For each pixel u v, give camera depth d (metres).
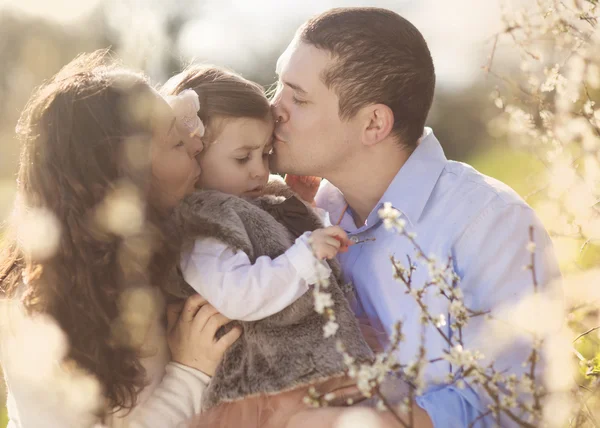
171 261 2.01
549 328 1.96
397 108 2.31
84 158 1.91
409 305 2.18
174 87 2.40
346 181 2.41
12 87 4.86
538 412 1.53
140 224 1.95
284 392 2.02
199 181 2.34
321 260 2.09
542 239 2.19
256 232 2.12
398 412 1.95
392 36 2.31
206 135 2.29
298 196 2.52
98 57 2.22
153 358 2.07
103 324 1.92
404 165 2.32
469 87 5.11
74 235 1.91
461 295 1.63
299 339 2.03
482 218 2.19
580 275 2.10
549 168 2.15
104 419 1.94
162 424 2.00
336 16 2.36
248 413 2.03
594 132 2.02
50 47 4.79
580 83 2.04
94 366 1.92
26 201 1.98
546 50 2.19
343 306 2.10
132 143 1.95
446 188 2.27
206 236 2.06
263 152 2.38
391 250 2.25
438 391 2.01
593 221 2.03
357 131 2.32
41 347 1.93
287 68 2.37
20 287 2.03
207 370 2.07
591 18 1.98
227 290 1.98
